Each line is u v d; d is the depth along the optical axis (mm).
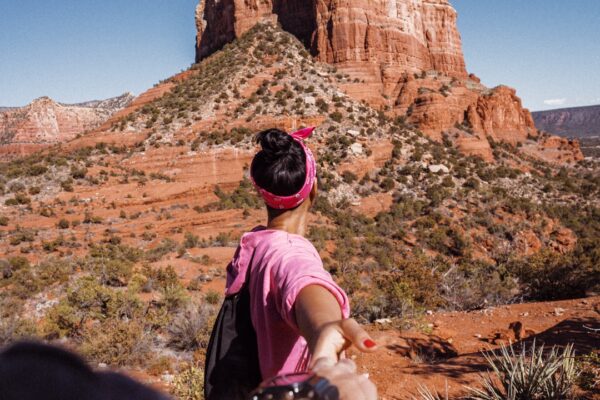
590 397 4422
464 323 10602
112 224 38906
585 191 78562
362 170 61719
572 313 10188
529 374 4254
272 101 70375
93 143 65875
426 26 108062
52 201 41344
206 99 71188
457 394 5656
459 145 84750
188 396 6926
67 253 31594
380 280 16484
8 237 34125
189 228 39781
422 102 89062
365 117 72188
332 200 54750
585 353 6840
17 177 45969
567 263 14789
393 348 8656
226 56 86812
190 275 27656
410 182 62125
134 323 11586
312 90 74000
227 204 45000
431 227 49969
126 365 10312
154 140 62469
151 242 36188
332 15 93125
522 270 15781
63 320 13133
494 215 56281
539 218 56875
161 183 47719
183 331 11836
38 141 174250
